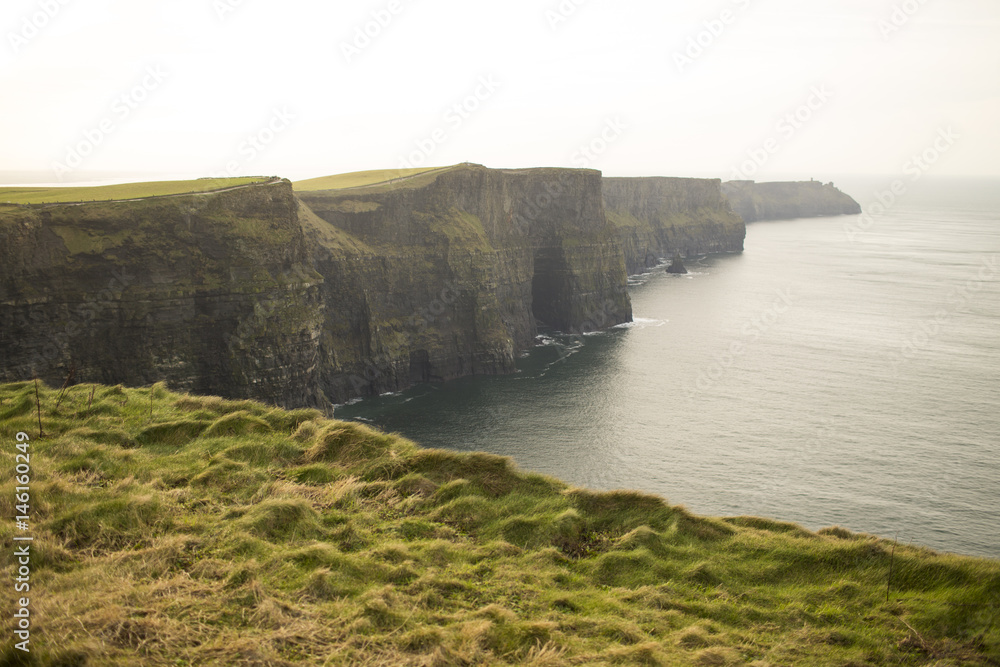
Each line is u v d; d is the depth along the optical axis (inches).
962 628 461.7
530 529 549.3
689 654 402.0
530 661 369.1
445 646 368.8
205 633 366.9
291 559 457.1
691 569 513.7
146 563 439.5
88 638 344.8
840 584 509.4
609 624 421.1
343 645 365.4
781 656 415.2
